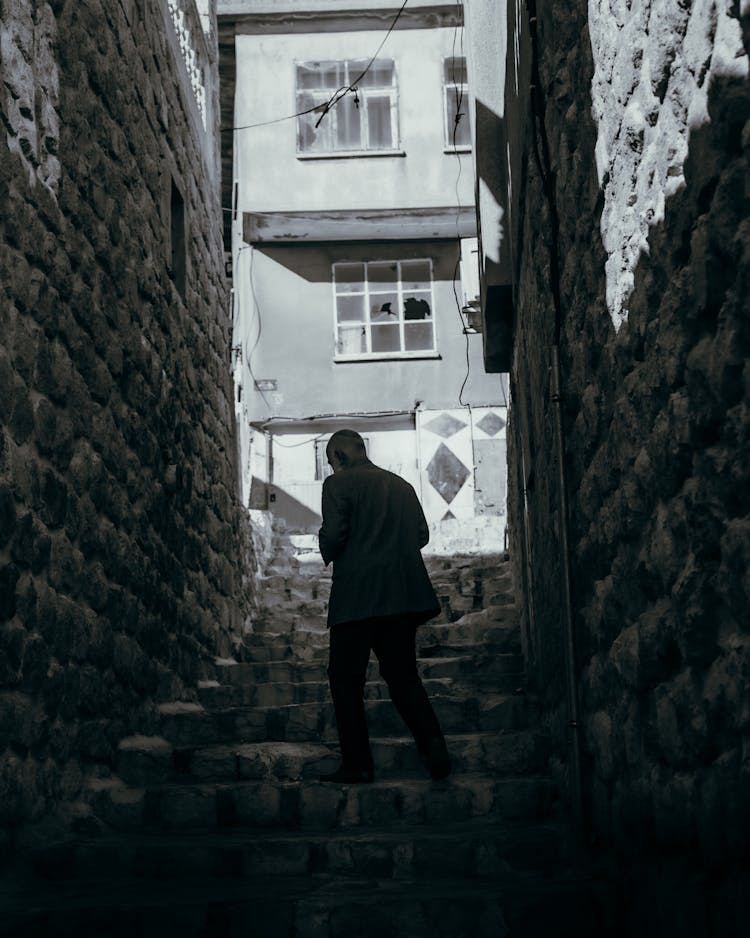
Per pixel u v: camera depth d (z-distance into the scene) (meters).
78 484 4.55
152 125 6.37
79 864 3.89
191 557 6.72
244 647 7.95
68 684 4.35
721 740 2.22
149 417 5.86
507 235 6.95
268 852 3.92
